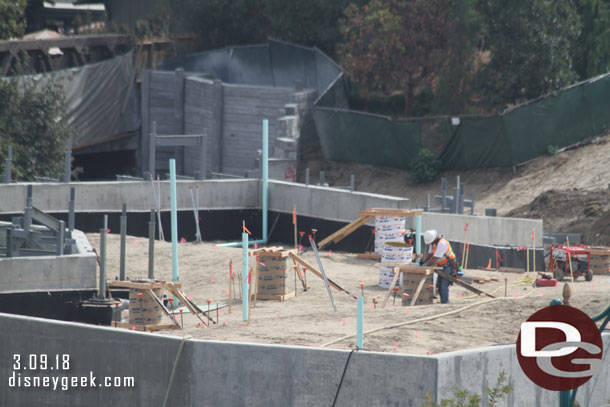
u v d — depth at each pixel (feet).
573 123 540.11
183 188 453.99
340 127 611.06
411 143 581.94
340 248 420.36
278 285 289.12
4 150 516.32
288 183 453.17
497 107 620.08
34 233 331.57
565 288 164.55
